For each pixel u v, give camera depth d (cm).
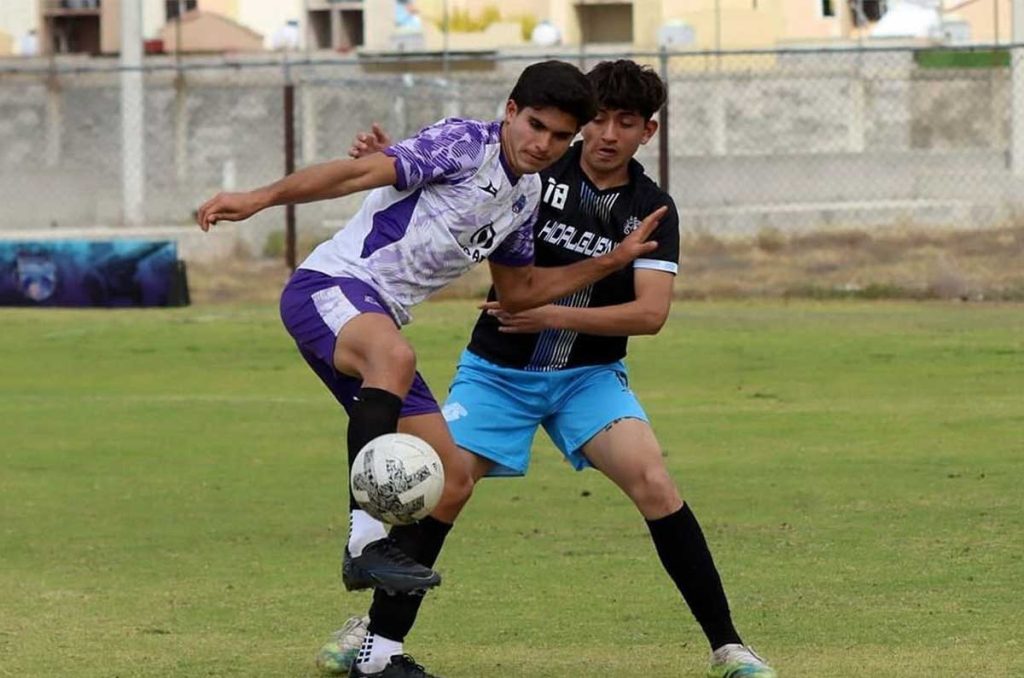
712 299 5481
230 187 9950
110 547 2400
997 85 11950
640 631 1877
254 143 12231
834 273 5866
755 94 12500
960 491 2698
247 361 4416
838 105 12456
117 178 10206
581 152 1741
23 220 9031
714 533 2419
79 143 12319
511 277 1662
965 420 3397
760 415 3494
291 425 3503
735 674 1634
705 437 3250
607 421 1716
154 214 8569
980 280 5562
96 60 12575
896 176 9481
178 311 5406
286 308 1586
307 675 1681
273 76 12306
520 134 1534
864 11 14500
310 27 16162
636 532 2461
